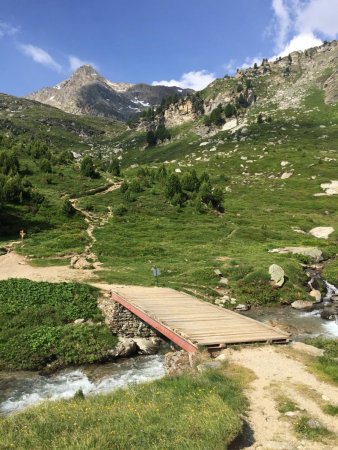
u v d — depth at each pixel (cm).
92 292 3703
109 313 3231
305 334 3147
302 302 4047
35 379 2411
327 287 4650
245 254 5662
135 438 1133
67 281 4238
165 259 5534
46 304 3384
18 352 2661
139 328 3167
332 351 2028
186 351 2070
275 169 14912
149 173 11725
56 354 2684
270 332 2239
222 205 10019
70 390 2256
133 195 9381
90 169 10712
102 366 2628
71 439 1138
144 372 2522
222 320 2498
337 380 1602
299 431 1225
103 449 1080
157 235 6888
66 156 12244
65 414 1352
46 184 9425
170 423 1212
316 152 16450
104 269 4909
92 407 1431
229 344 2034
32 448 1112
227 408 1291
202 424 1185
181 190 9538
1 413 1980
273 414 1345
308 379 1634
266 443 1167
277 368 1758
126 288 3800
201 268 4800
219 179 13862
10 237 6156
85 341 2827
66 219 7294
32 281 3894
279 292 4250
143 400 1497
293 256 5541
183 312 2708
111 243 6181
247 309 3897
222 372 1703
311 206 10506
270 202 11038
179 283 4400
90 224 7325
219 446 1078
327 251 6106
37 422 1291
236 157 16950
